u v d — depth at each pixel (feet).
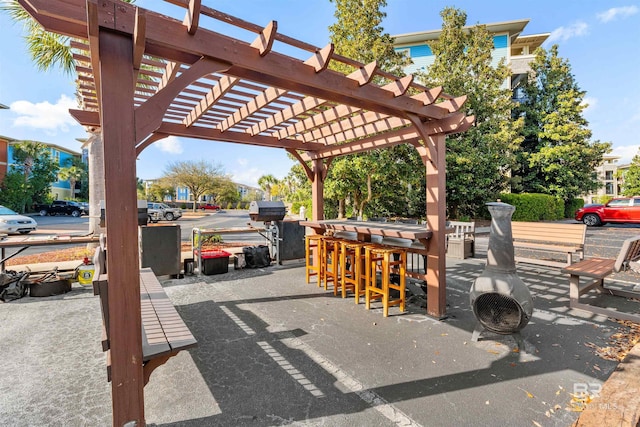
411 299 14.21
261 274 19.31
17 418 6.37
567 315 12.03
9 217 34.19
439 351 9.32
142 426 5.64
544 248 17.30
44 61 21.68
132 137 5.55
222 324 11.47
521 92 62.90
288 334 10.58
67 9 5.42
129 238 5.50
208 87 11.12
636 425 5.59
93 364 8.62
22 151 80.38
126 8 5.46
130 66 5.56
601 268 12.48
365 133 15.33
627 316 11.32
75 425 6.18
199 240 19.31
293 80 7.86
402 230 12.41
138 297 5.58
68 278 16.07
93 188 23.32
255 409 6.69
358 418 6.39
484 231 41.98
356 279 13.85
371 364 8.58
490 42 44.42
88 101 11.61
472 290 9.82
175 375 8.05
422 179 37.73
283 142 18.06
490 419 6.31
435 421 6.26
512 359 8.80
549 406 6.70
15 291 14.34
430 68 43.60
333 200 35.99
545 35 70.59
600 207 46.39
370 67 8.84
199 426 6.16
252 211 21.12
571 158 55.36
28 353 9.23
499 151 46.83
